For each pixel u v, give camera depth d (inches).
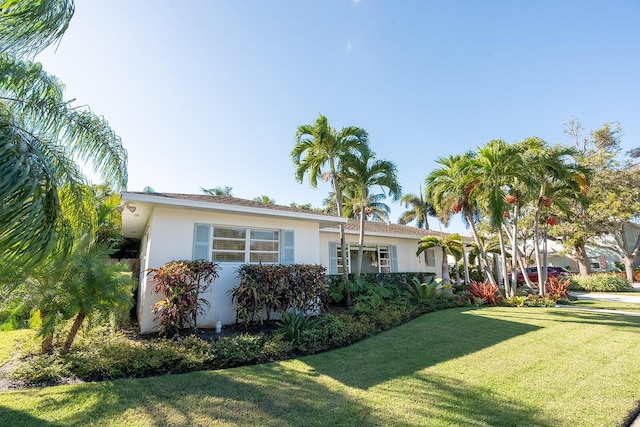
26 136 153.3
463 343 267.4
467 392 167.2
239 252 358.9
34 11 149.8
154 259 310.8
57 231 139.2
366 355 236.1
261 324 319.6
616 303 514.3
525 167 458.9
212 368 209.5
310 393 166.9
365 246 645.3
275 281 321.1
